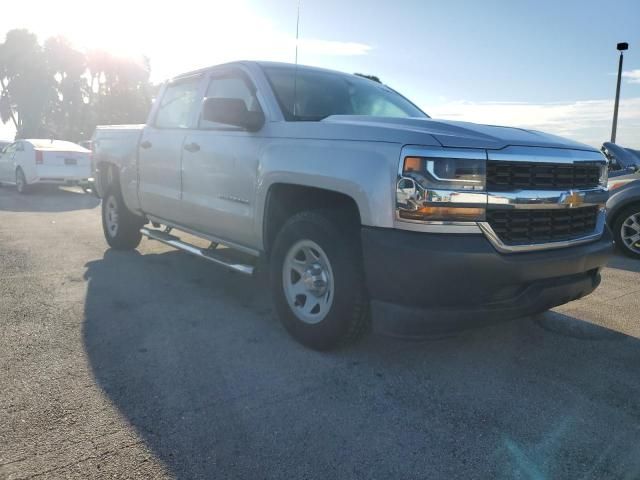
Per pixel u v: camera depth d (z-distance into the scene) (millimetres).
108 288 5098
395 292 3055
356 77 5051
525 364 3572
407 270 2963
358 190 3150
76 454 2467
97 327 4062
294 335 3783
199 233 5090
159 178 5457
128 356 3547
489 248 3004
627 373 3465
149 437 2617
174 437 2623
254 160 4055
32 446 2520
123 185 6230
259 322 4246
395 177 3010
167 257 6457
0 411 2820
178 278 5508
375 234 3070
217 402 2965
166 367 3391
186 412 2854
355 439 2645
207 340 3852
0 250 6664
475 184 2992
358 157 3221
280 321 4062
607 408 3008
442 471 2416
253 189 4082
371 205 3082
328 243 3404
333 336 3467
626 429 2791
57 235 7859
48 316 4281
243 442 2594
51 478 2293
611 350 3840
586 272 3725
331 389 3143
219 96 4777
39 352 3580
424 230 2963
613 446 2635
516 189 3152
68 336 3871
